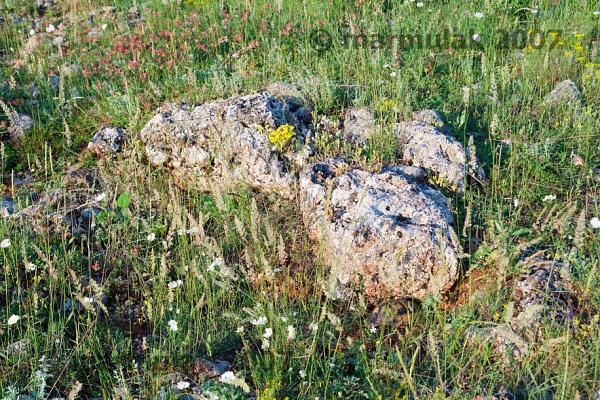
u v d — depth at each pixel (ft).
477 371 6.44
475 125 8.97
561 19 10.80
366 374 6.42
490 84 9.45
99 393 6.57
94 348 6.86
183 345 6.84
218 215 8.07
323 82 9.14
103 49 11.34
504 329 6.47
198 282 7.34
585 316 6.70
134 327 7.15
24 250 7.23
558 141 8.57
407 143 8.22
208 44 10.96
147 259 7.69
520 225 7.64
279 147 8.19
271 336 6.70
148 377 6.62
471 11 11.07
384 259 7.13
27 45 11.73
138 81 10.30
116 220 8.13
